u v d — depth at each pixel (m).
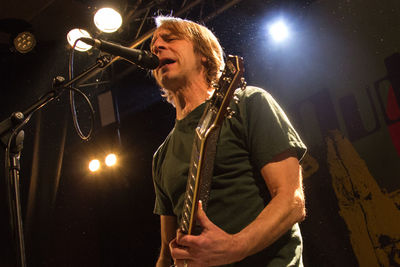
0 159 4.45
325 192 3.49
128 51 1.63
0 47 4.80
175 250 1.13
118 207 5.05
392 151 3.21
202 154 1.16
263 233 1.16
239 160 1.38
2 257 4.27
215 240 1.09
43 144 4.67
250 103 1.41
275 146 1.31
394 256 3.05
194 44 1.63
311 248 3.45
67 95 4.78
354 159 3.40
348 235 3.30
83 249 4.80
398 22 3.31
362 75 3.47
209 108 1.26
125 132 5.33
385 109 3.29
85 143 4.92
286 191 1.25
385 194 3.19
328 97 3.65
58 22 4.64
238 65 1.21
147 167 5.18
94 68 1.88
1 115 4.68
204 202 1.27
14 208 1.62
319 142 3.63
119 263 4.94
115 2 4.19
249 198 1.35
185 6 4.12
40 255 4.51
